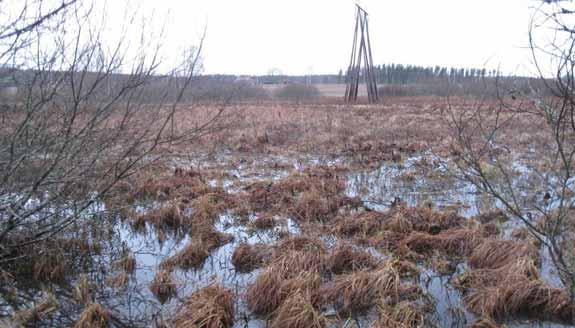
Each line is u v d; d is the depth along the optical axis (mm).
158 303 4844
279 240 6207
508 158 10633
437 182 9141
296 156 12359
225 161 11602
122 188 8203
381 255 5883
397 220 6613
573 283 4395
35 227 5520
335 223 6883
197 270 5648
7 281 5074
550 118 4082
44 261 5320
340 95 43188
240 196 8156
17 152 4586
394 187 8938
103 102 4977
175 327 4227
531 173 9203
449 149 11297
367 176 9836
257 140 14016
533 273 4949
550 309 4492
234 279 5402
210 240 6348
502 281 4863
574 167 8375
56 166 4957
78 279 5359
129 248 6180
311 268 5148
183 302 4711
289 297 4504
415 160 11320
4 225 5000
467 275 5180
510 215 7031
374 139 14875
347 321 4379
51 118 4848
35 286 5219
